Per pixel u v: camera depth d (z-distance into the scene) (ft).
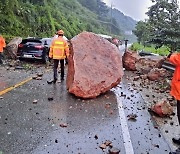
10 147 17.93
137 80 47.26
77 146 18.60
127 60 59.98
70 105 28.53
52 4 184.75
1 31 88.33
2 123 22.11
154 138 20.71
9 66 56.80
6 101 28.55
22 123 22.38
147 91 38.09
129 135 21.06
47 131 20.99
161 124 24.03
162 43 52.01
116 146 18.89
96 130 21.81
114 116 25.68
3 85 36.29
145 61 58.13
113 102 30.73
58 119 23.91
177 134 21.79
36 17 123.24
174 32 50.26
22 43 64.39
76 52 33.91
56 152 17.52
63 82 40.83
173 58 19.07
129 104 30.32
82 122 23.52
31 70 52.95
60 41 39.78
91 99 31.50
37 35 116.78
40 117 24.13
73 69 32.96
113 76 34.60
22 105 27.48
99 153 17.66
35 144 18.56
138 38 190.19
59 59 39.73
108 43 37.45
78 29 212.23
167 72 48.67
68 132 21.06
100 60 34.83
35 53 63.10
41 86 37.09
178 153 17.83
